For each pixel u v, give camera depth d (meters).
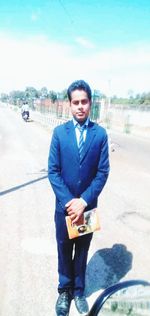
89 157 2.52
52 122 23.20
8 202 5.98
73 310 2.97
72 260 2.99
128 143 17.59
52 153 2.57
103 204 6.19
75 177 2.57
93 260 3.93
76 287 2.99
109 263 3.87
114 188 7.45
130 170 9.70
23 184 7.34
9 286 3.29
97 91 30.83
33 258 3.87
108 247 4.30
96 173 2.64
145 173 9.33
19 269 3.61
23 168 9.05
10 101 115.25
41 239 4.41
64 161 2.54
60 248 2.86
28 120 30.80
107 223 5.18
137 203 6.33
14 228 4.75
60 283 2.99
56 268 3.67
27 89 98.62
